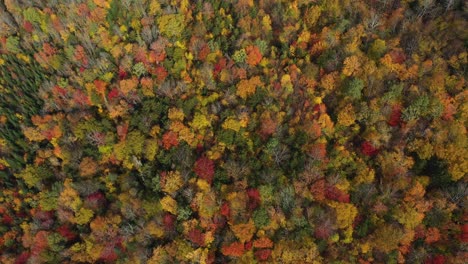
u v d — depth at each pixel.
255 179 67.06
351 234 62.88
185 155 69.94
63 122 76.19
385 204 63.84
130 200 68.06
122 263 67.50
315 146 67.38
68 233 70.62
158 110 72.94
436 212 62.47
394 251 61.25
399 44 73.19
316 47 74.69
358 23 76.19
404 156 66.19
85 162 71.88
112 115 74.50
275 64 74.81
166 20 76.06
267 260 63.34
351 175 66.88
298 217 63.88
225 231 65.56
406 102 68.12
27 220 74.12
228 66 74.62
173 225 67.00
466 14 71.38
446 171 63.59
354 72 70.62
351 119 68.50
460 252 59.97
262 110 71.12
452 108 66.19
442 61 69.81
